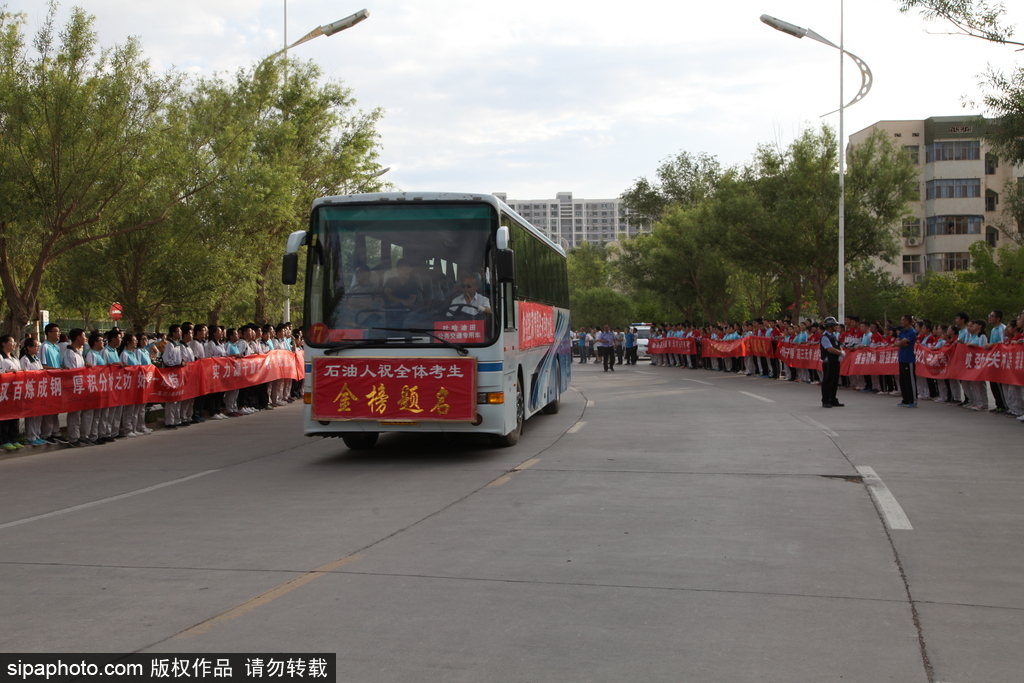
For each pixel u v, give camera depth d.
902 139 65.88
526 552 6.32
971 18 15.72
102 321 46.31
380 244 11.23
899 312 52.09
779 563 5.97
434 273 11.12
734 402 19.44
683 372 34.91
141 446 14.12
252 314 37.34
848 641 4.50
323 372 11.06
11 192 15.05
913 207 66.38
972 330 17.27
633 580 5.60
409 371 10.95
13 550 6.77
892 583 5.50
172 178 18.20
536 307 14.59
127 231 17.17
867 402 19.27
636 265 53.78
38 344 14.14
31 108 15.34
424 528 7.19
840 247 29.89
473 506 8.09
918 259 66.38
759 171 35.56
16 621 4.98
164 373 16.22
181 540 6.96
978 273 45.97
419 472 10.34
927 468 9.91
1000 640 4.51
